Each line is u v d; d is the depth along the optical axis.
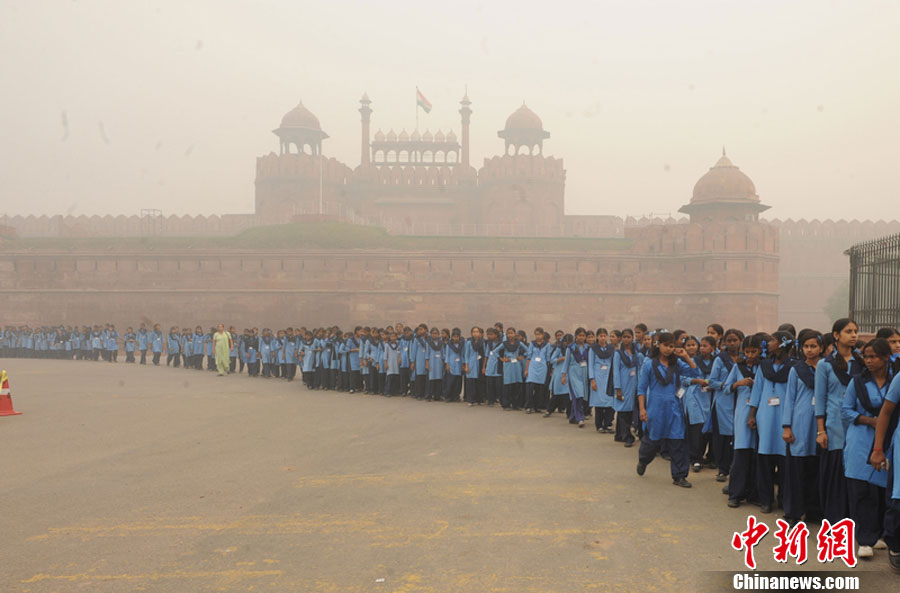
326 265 41.75
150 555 4.35
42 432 9.57
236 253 41.81
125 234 55.84
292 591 3.73
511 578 3.92
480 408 12.94
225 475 6.79
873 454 4.16
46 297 42.09
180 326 41.66
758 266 41.34
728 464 6.67
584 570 4.06
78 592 3.72
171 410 12.07
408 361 14.84
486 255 41.91
